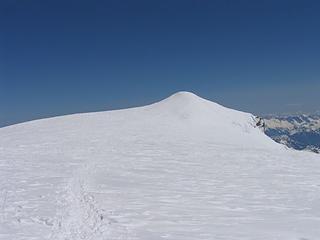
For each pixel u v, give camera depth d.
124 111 77.88
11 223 13.12
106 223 13.77
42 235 11.91
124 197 18.44
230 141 56.41
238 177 27.28
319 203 19.48
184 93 85.88
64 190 18.62
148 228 13.56
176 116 71.81
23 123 65.50
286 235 13.54
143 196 19.02
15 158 30.00
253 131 74.19
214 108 80.69
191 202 18.50
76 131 52.31
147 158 33.59
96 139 44.91
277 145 68.38
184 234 13.07
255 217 16.22
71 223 13.41
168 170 28.16
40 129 55.78
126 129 55.34
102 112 77.00
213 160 35.19
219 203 18.70
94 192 19.00
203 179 25.55
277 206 18.59
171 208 16.94
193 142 48.44
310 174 30.23
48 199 16.66
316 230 14.34
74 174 23.36
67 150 35.91
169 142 46.09
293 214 16.98
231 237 13.05
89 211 15.30
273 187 23.98
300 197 21.03
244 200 19.75
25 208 15.09
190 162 33.09
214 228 14.10
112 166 28.00
